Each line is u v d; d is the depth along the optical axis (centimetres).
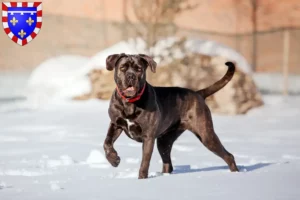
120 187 700
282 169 861
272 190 672
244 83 1912
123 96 764
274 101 2158
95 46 2627
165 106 830
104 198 634
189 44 1944
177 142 1257
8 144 1188
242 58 1958
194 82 1889
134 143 1205
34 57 2578
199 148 1155
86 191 677
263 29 2923
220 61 1911
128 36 2089
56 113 1755
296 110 1930
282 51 2883
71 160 948
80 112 1764
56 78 2062
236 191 668
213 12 2819
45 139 1268
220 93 1875
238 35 2805
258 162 970
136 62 759
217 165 938
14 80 2503
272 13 2934
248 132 1440
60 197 641
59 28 2603
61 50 2602
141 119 773
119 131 801
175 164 949
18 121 1609
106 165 909
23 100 2075
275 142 1262
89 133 1372
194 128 863
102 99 1948
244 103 1895
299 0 2967
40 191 680
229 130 1475
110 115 784
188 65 1897
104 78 1958
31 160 969
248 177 773
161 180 751
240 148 1161
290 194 647
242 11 2881
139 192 667
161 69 1884
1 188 704
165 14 1891
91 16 2631
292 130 1484
